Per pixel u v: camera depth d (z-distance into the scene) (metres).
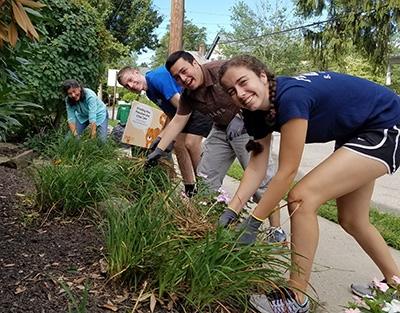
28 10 2.22
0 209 2.96
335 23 12.34
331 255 3.18
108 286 2.03
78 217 2.88
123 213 2.30
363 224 2.35
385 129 2.07
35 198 3.02
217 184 3.49
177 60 3.01
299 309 2.05
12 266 2.14
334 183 2.05
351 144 2.08
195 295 1.93
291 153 1.95
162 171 3.29
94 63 7.14
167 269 1.97
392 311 1.67
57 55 6.42
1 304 1.81
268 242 2.25
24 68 3.42
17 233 2.57
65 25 6.55
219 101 3.13
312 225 2.06
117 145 5.08
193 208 2.66
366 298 1.81
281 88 1.95
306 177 2.08
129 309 1.88
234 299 2.03
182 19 9.52
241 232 2.09
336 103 2.02
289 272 2.26
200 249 2.00
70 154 4.21
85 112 5.55
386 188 6.52
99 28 7.43
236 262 2.00
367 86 2.11
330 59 12.71
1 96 2.43
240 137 3.25
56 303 1.85
